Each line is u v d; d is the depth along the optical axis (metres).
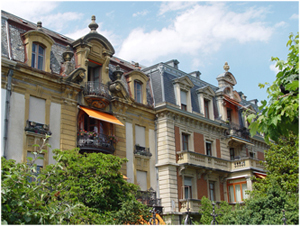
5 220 10.66
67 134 26.05
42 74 25.25
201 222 28.41
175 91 34.66
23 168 12.95
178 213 30.44
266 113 12.25
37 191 12.41
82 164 22.00
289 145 31.78
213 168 34.84
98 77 29.89
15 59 24.17
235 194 36.41
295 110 11.32
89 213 18.39
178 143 33.38
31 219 11.51
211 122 36.94
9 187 11.27
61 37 30.19
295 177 29.70
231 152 40.47
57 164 14.88
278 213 20.45
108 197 21.75
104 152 27.61
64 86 26.45
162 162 32.00
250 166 35.91
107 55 30.12
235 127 40.25
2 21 25.14
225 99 40.06
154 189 31.64
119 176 23.05
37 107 24.95
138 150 31.12
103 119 27.30
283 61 13.21
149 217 21.94
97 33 29.73
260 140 44.31
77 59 28.66
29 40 25.27
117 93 30.22
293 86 11.48
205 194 34.25
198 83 38.94
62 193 18.27
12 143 22.81
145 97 32.91
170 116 33.12
